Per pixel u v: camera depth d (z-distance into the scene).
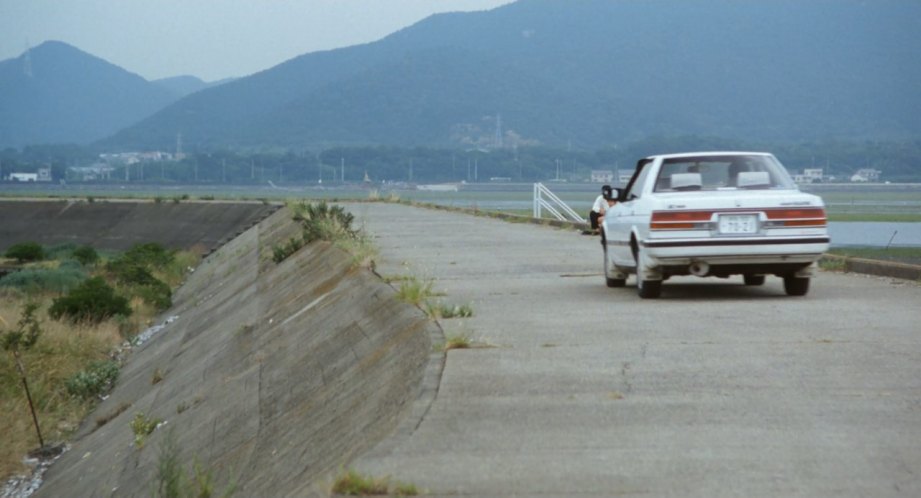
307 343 18.56
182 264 63.44
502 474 7.35
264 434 14.64
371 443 9.05
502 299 16.45
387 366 12.52
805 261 15.55
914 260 25.78
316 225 36.12
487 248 28.66
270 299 28.75
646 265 15.74
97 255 72.06
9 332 30.00
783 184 16.17
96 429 24.20
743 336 12.50
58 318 38.47
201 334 30.86
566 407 9.15
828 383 10.00
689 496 6.90
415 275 20.12
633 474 7.34
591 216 34.88
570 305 15.61
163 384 25.84
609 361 11.02
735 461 7.63
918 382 10.02
